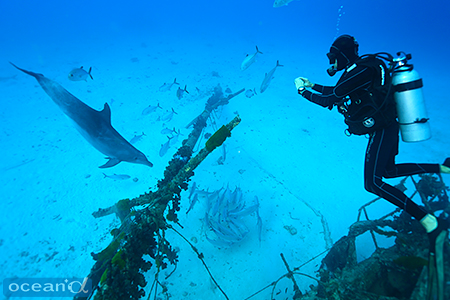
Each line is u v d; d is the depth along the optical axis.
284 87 14.62
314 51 24.92
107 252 3.56
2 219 6.04
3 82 14.73
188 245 5.44
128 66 17.86
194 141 6.92
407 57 2.18
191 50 23.28
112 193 6.92
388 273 3.49
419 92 2.18
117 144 3.32
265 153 8.52
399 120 2.31
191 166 4.18
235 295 4.56
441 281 1.97
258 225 5.48
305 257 5.19
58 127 10.10
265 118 10.88
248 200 6.53
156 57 20.48
